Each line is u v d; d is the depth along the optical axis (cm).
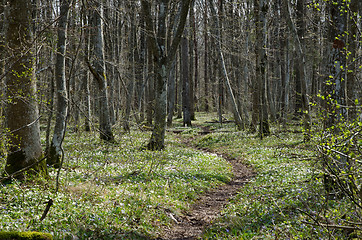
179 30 1922
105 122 1964
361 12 1106
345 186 548
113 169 1324
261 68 2436
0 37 1151
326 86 848
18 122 981
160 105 1953
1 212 698
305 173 1195
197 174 1357
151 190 1035
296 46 2036
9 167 975
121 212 813
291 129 2678
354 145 521
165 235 780
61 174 1120
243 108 3231
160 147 1928
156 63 1950
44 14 1520
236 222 787
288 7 2052
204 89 5950
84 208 804
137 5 2744
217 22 2881
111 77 2888
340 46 832
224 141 2514
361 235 550
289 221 693
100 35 1997
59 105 1270
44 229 642
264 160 1653
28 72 972
